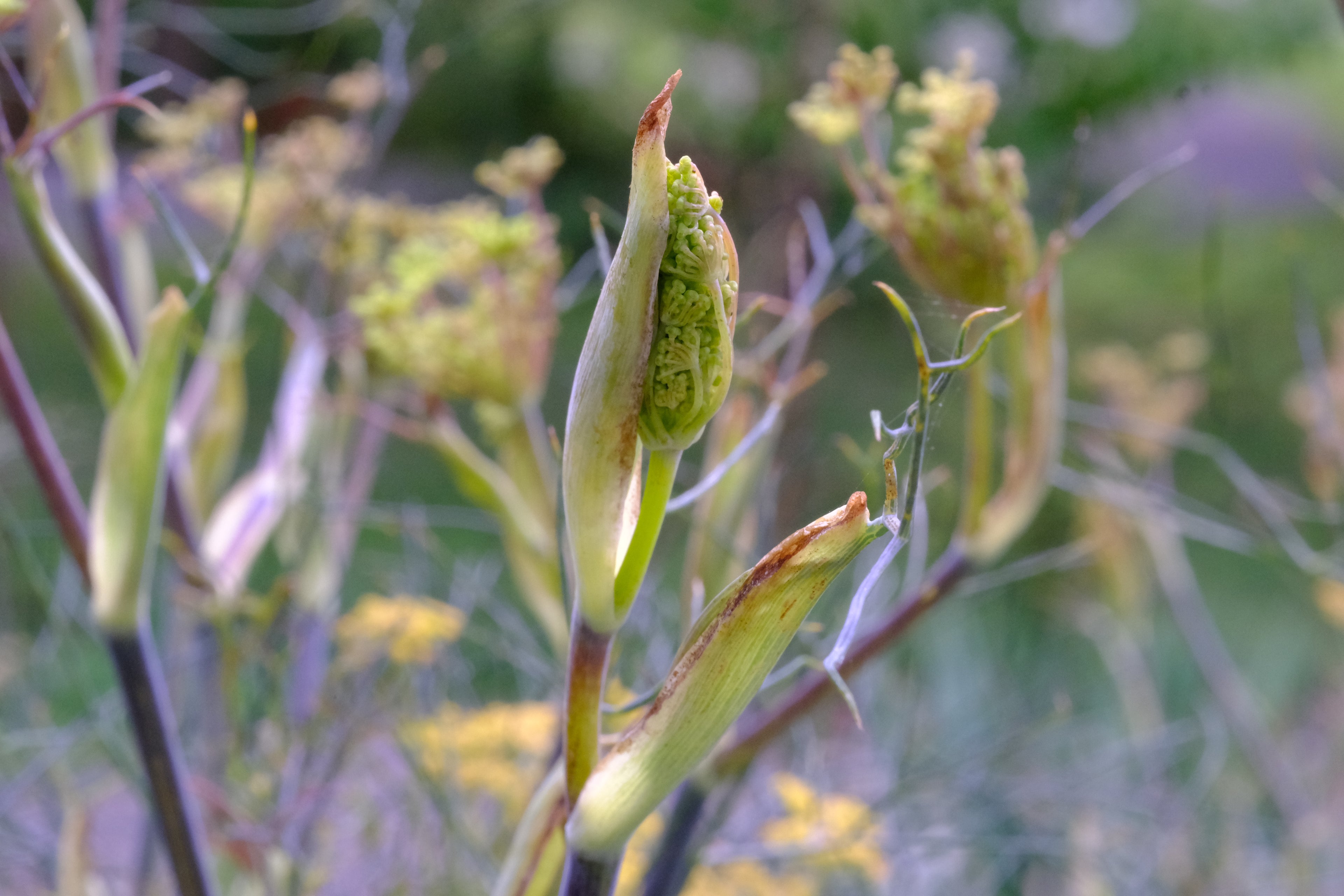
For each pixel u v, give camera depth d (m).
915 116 1.43
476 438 0.88
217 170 0.73
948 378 0.41
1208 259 0.69
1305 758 1.18
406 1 0.77
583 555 0.41
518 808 0.61
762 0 1.77
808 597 0.41
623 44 2.00
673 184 0.39
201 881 0.51
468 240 0.60
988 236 0.52
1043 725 0.71
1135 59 1.70
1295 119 2.95
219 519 0.71
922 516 0.56
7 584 0.89
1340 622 0.89
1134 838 0.85
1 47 0.49
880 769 0.76
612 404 0.40
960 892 0.77
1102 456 0.74
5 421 1.13
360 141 0.75
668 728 0.41
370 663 0.62
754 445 0.54
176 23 0.84
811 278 0.58
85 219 0.61
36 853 0.69
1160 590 1.35
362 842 0.66
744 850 0.60
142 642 0.50
